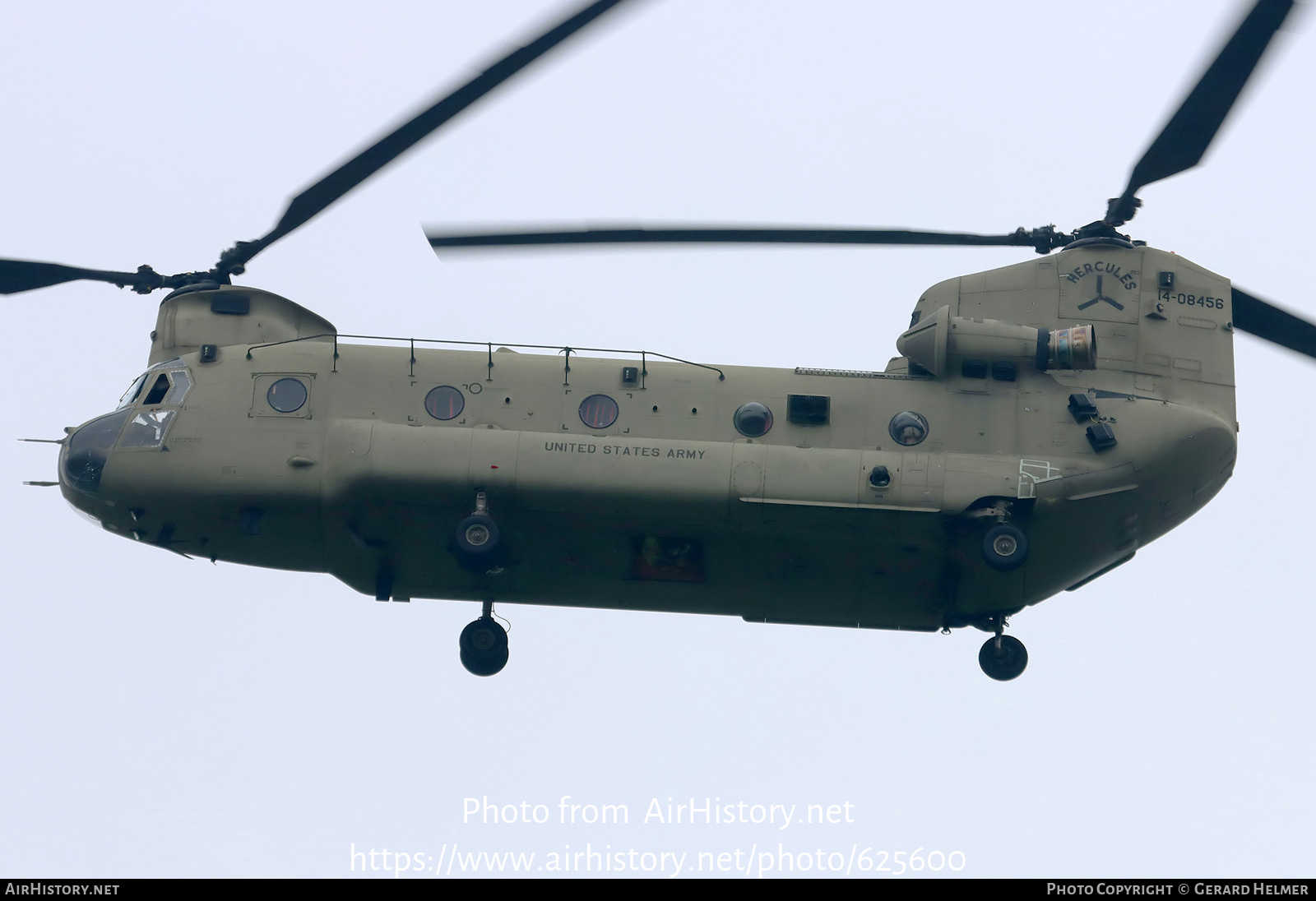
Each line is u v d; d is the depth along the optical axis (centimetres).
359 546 7575
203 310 8050
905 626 7919
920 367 7769
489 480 7269
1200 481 7638
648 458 7325
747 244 7600
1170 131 6950
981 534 7388
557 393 7606
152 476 7569
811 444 7538
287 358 7706
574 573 7675
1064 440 7506
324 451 7481
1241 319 8231
